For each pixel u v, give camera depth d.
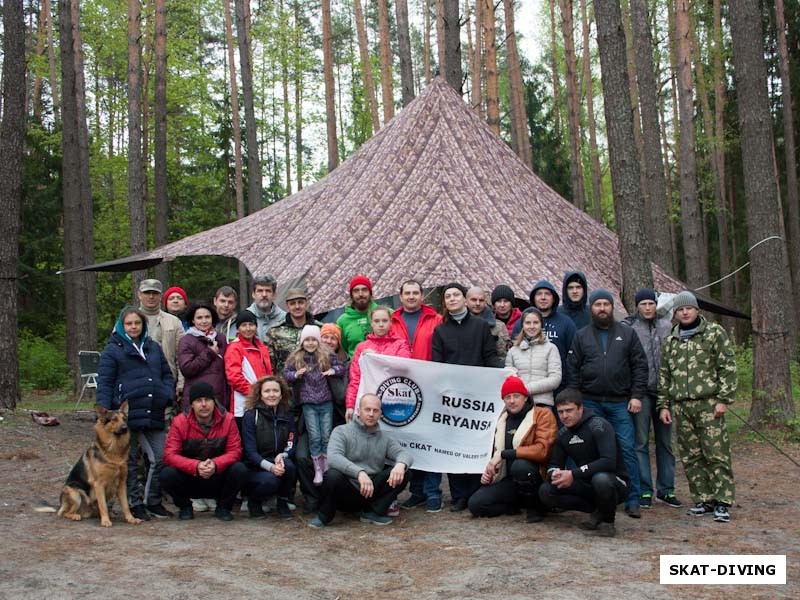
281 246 9.84
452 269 8.38
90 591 4.10
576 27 28.75
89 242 18.86
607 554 4.95
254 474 5.98
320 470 6.09
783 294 9.97
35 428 9.95
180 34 26.05
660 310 6.98
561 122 33.00
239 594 4.09
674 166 32.28
